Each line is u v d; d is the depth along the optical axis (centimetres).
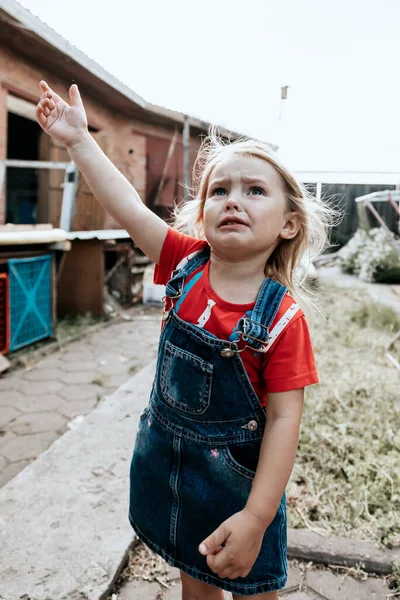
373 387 307
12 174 840
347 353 393
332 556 160
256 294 97
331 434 241
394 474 204
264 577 100
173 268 113
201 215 116
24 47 529
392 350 407
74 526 169
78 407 296
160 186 835
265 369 94
